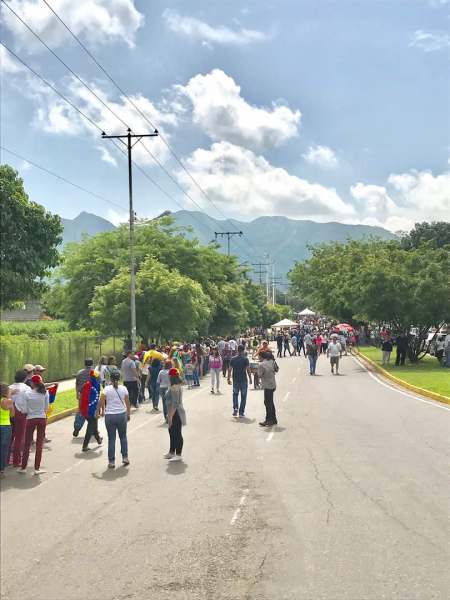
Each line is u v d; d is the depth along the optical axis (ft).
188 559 23.07
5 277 82.07
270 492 32.58
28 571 22.31
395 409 65.67
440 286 125.18
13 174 86.43
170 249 148.05
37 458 39.17
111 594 20.15
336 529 26.22
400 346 127.54
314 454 42.37
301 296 311.68
